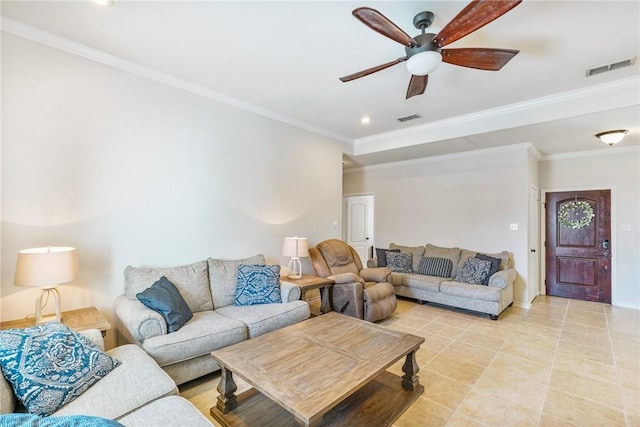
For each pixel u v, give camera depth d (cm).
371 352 208
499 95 352
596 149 507
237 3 207
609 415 213
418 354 307
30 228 241
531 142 467
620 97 312
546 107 357
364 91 348
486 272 448
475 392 240
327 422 195
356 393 228
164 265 315
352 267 454
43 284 201
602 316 433
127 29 238
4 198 231
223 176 366
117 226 285
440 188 573
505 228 496
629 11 209
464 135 427
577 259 530
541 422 206
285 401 152
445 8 212
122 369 177
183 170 331
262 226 409
